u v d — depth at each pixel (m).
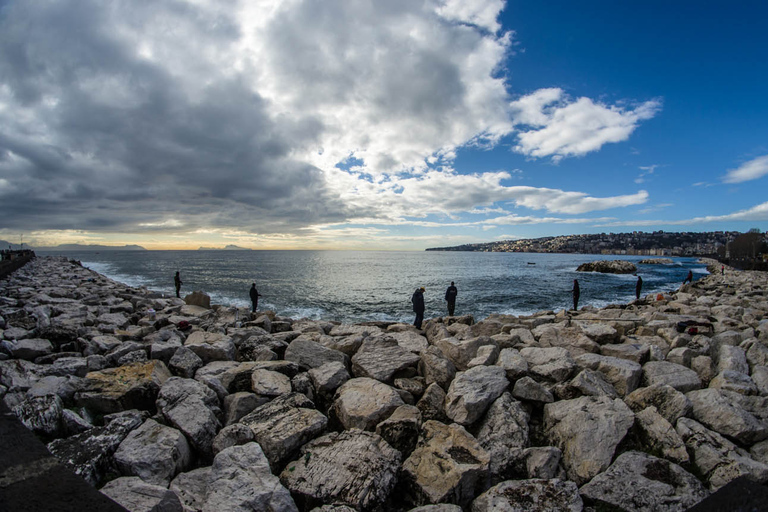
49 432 4.84
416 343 9.95
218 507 3.55
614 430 4.87
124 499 3.34
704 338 8.59
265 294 35.84
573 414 5.21
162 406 5.44
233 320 12.66
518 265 104.50
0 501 1.37
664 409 5.43
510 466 4.66
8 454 1.52
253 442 4.51
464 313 25.64
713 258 118.50
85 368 7.23
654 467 4.32
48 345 8.42
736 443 4.94
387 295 35.28
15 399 5.70
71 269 44.75
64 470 1.50
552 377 6.53
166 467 4.25
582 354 7.36
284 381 6.53
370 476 4.11
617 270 70.50
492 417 5.39
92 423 5.33
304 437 4.82
